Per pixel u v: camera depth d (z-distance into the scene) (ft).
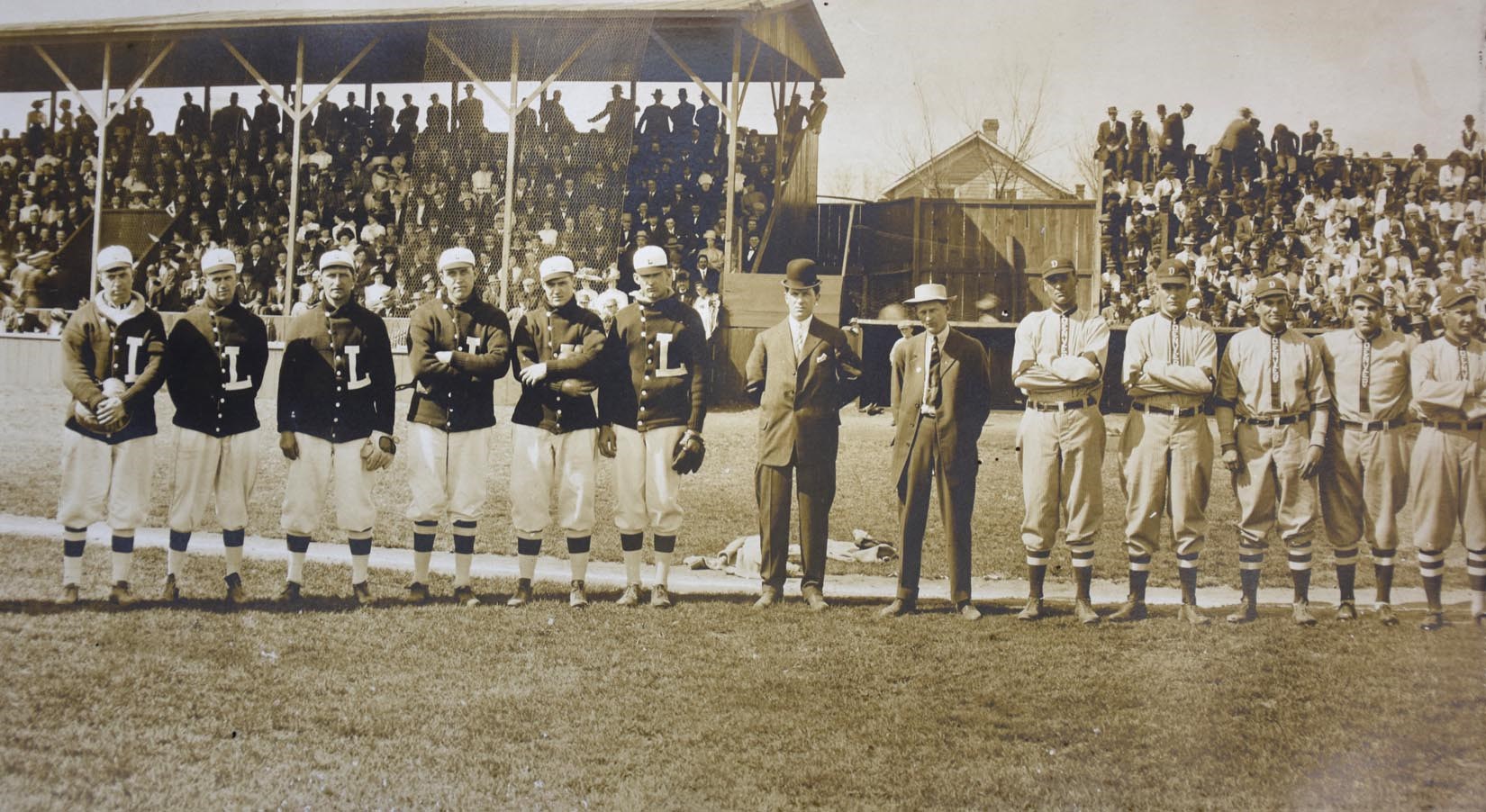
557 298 19.84
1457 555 19.74
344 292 20.22
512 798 16.25
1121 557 19.31
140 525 20.72
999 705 18.13
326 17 27.68
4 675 18.79
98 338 20.79
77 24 29.37
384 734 17.52
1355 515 19.66
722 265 24.32
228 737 17.58
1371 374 19.52
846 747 17.12
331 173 30.40
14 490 23.59
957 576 19.29
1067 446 19.15
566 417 19.74
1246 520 19.36
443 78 27.61
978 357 19.40
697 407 19.83
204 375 20.56
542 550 20.17
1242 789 16.63
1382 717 17.87
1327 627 19.13
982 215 22.50
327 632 19.47
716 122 25.94
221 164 31.19
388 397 20.43
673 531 19.92
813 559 19.60
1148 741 17.43
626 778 16.65
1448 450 19.75
